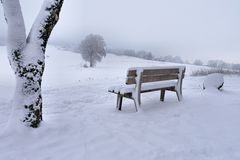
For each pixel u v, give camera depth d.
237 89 9.31
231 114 5.18
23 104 3.61
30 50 3.62
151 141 3.55
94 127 4.06
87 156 3.00
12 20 3.48
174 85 6.35
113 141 3.50
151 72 5.44
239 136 3.87
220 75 8.52
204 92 8.02
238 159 3.03
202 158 3.04
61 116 4.70
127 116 4.86
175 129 4.14
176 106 5.84
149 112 5.23
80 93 7.96
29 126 3.61
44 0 3.69
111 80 14.15
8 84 11.05
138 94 5.22
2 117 4.73
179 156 3.08
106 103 6.32
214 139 3.71
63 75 22.06
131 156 3.04
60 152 3.09
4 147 3.13
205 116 4.99
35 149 3.14
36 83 3.67
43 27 3.65
